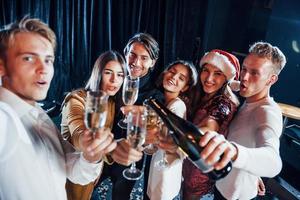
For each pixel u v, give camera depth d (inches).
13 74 29.7
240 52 170.7
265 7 154.8
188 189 63.1
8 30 29.2
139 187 95.0
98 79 56.4
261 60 46.0
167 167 52.0
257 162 31.7
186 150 34.3
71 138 41.9
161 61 178.1
